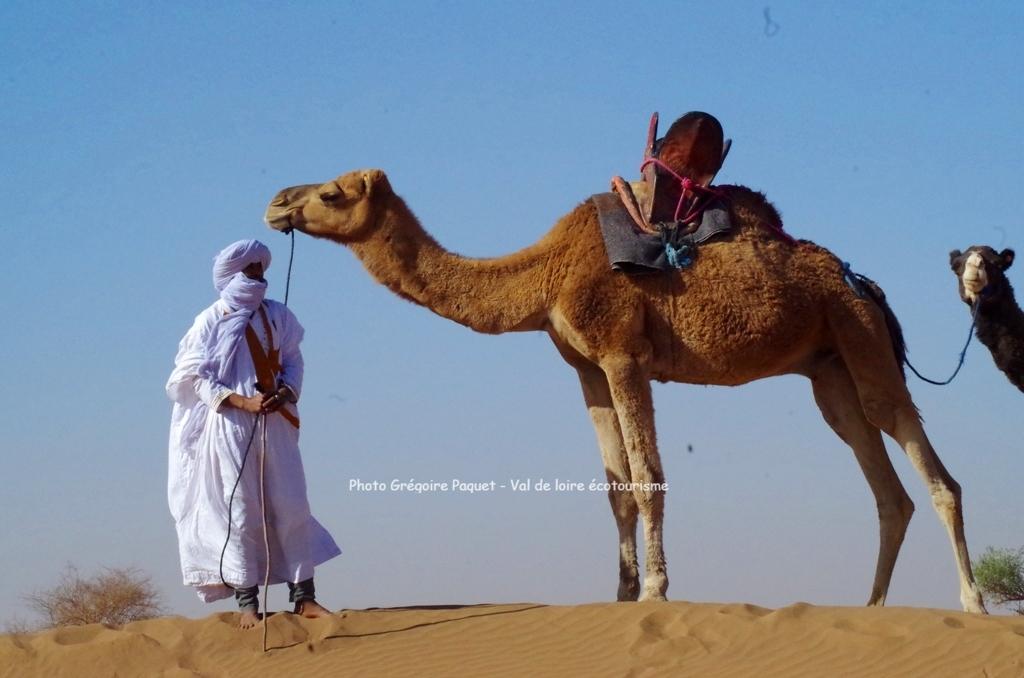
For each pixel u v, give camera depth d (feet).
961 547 31.76
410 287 33.24
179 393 29.04
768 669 24.82
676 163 33.32
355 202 33.17
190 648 27.66
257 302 29.32
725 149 33.65
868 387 32.96
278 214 33.45
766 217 33.68
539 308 32.81
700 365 32.68
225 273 29.22
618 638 26.61
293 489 28.76
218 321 28.99
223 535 28.32
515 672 25.80
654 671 25.26
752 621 26.45
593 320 32.07
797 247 33.47
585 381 33.63
